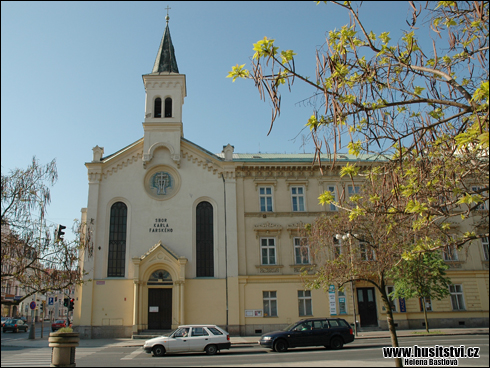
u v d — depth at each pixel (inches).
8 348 1078.4
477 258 1504.7
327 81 350.9
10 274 730.2
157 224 1461.6
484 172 372.5
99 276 1396.4
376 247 885.2
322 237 1071.0
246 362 693.3
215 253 1456.7
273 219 1508.4
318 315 1422.2
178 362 729.0
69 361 608.4
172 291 1390.3
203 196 1507.1
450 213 399.9
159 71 1636.3
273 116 343.6
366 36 358.9
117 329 1352.1
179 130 1541.6
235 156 1769.2
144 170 1508.4
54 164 808.9
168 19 1766.7
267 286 1439.5
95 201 1456.7
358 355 744.3
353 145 396.8
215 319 1392.7
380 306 1435.8
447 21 375.9
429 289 1246.9
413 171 396.5
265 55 350.9
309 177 1560.0
